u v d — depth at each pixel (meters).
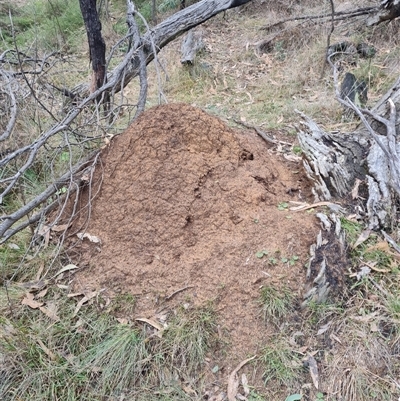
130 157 2.89
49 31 7.16
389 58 5.18
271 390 2.19
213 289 2.46
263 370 2.24
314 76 5.22
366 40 5.58
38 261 2.84
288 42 6.02
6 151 3.76
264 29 6.55
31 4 8.36
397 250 2.67
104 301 2.54
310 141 3.12
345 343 2.29
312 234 2.62
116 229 2.79
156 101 5.17
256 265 2.51
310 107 4.50
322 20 6.04
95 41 4.18
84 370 2.29
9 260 2.92
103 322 2.45
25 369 2.29
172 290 2.51
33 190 3.56
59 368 2.29
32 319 2.52
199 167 2.84
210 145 2.98
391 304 2.40
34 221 3.00
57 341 2.40
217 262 2.55
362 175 3.07
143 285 2.56
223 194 2.80
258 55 5.96
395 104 3.61
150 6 7.56
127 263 2.66
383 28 5.62
